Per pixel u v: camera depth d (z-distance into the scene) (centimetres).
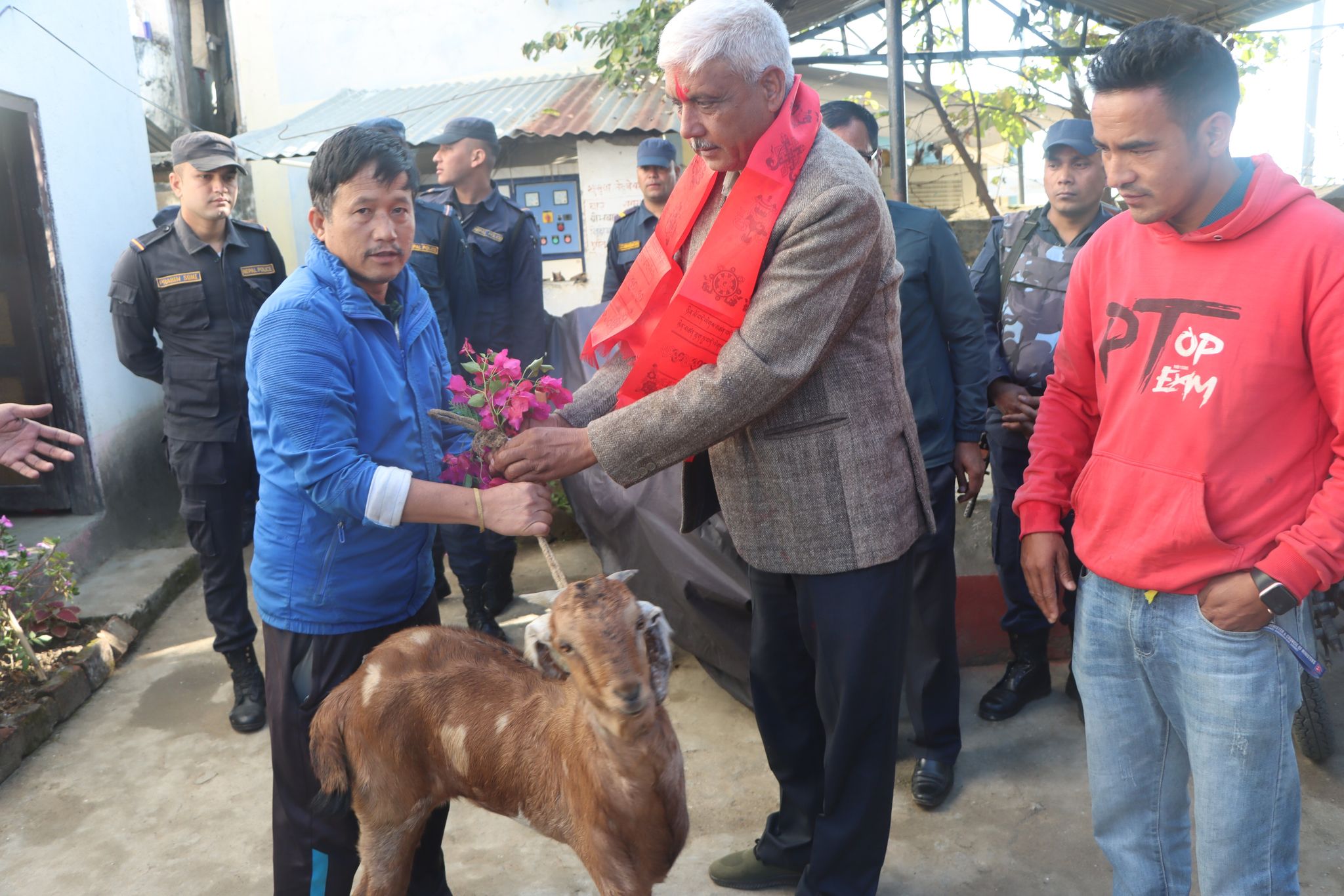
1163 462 201
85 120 587
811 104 227
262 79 1046
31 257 549
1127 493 208
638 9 877
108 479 588
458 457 242
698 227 245
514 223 522
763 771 358
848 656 244
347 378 230
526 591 538
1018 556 378
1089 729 231
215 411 425
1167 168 188
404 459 242
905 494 247
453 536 468
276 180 1047
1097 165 359
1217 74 183
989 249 397
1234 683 197
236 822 347
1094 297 222
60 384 562
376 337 239
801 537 243
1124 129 188
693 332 227
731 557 376
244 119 1055
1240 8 642
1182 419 197
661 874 221
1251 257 189
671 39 214
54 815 355
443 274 479
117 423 603
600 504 405
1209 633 199
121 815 353
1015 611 386
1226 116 186
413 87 1034
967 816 328
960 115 1023
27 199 542
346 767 238
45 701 412
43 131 545
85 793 368
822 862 261
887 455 242
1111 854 234
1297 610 199
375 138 227
